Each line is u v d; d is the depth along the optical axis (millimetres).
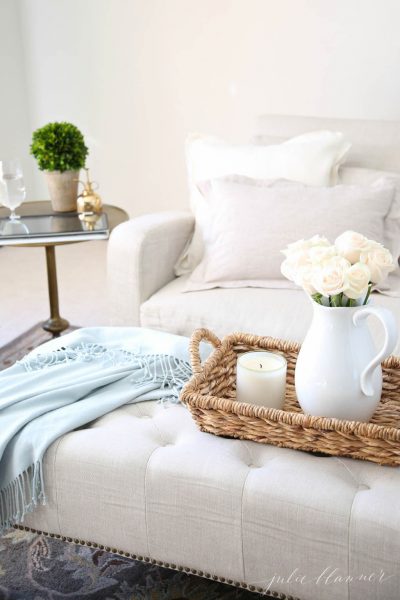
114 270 2197
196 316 2037
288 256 1393
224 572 1300
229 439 1403
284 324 1929
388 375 1533
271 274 2125
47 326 2871
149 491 1318
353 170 2357
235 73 3793
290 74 3684
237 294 2066
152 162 4156
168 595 1514
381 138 2418
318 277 1307
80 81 4133
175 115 4000
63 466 1377
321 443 1327
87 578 1573
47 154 2607
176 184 4145
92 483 1360
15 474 1404
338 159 2332
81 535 1404
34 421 1453
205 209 2312
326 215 2115
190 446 1372
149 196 4234
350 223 2109
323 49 3578
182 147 4055
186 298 2088
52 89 4203
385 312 1314
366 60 3516
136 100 4055
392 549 1150
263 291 2078
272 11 3611
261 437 1378
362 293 1312
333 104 3650
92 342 1816
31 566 1616
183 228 2367
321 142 2334
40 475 1389
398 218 2199
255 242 2115
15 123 4254
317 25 3549
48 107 4254
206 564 1311
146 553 1360
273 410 1337
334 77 3604
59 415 1466
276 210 2141
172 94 3963
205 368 1493
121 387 1621
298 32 3596
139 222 2266
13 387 1579
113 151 4215
